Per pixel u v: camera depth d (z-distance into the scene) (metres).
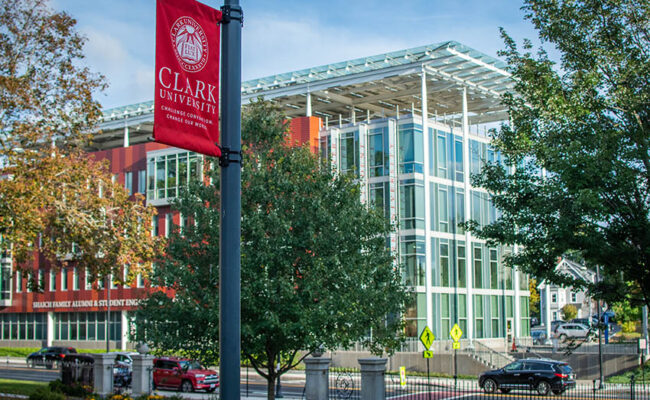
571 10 16.14
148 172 59.75
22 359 64.25
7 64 22.70
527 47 17.06
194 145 7.87
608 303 16.20
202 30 8.10
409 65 49.19
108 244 25.05
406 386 34.88
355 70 52.06
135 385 32.09
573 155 14.38
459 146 52.09
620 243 14.88
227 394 7.35
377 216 20.61
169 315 19.08
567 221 14.38
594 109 15.84
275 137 20.06
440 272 49.16
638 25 15.78
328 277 18.64
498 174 16.58
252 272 17.78
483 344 48.22
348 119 58.97
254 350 18.09
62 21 23.70
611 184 14.60
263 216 18.78
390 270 20.98
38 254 68.12
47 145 25.36
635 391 34.16
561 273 16.02
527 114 16.47
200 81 8.05
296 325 17.52
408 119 49.00
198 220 19.62
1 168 23.12
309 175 19.92
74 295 65.38
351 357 46.62
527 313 56.62
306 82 53.09
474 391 34.06
